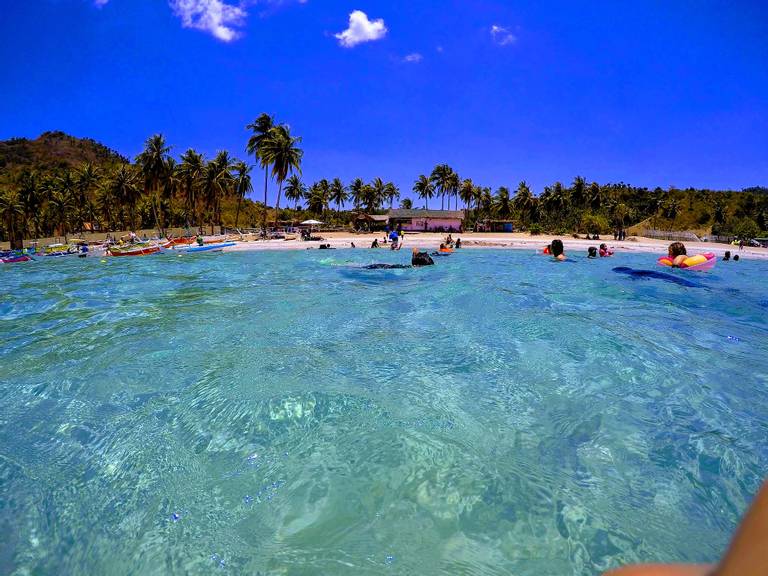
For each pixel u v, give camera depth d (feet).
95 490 8.95
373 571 6.86
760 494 1.31
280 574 6.84
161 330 21.72
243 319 24.13
